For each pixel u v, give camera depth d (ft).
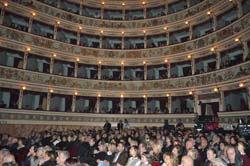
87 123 98.78
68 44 101.86
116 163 26.55
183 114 90.99
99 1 115.24
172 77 96.94
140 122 99.66
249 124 50.70
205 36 89.56
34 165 25.64
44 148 25.81
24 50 90.17
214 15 89.25
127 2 116.16
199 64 95.55
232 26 78.95
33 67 96.89
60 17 102.53
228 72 78.33
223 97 80.02
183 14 101.14
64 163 21.15
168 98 98.02
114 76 112.47
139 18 113.19
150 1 113.60
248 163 21.03
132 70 111.45
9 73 84.69
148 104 105.40
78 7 112.68
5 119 80.18
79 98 103.96
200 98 89.04
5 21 91.71
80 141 38.19
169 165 17.62
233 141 28.45
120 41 114.83
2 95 87.97
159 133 45.65
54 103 100.42
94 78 105.19
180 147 24.67
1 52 88.74
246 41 73.77
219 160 17.33
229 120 74.43
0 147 33.53
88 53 105.81
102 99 105.91
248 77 69.62
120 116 101.55
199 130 62.95
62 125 93.25
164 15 106.52
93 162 28.43
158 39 110.93
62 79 97.81
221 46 83.25
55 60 100.12
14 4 89.45
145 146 27.89
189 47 94.94
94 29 109.91
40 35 94.63
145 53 106.01
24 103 93.30
